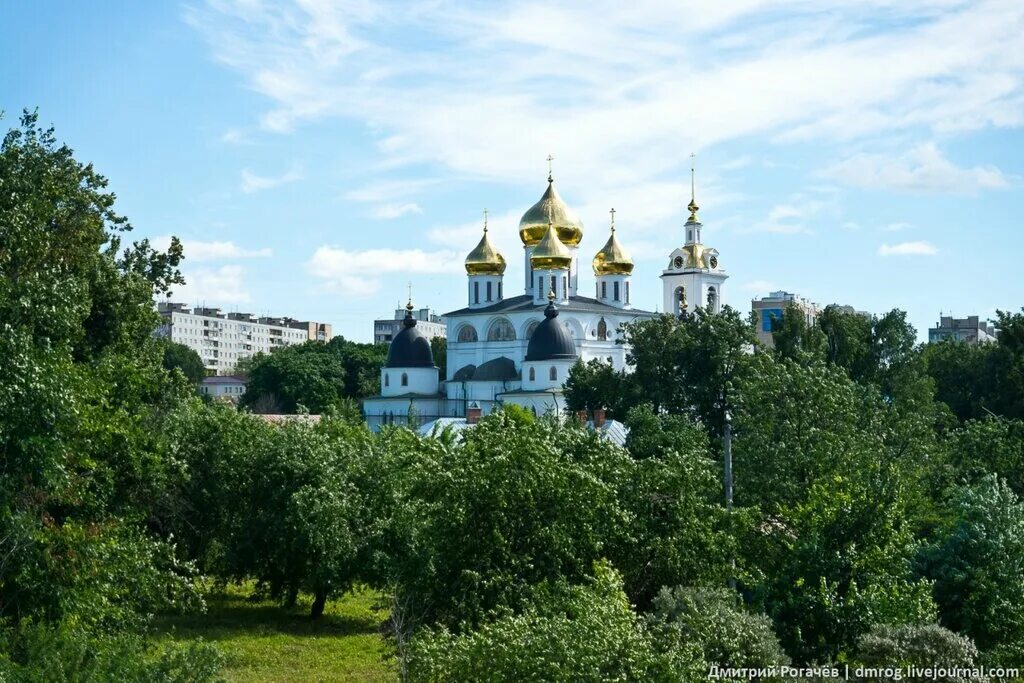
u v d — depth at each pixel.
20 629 26.61
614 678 25.14
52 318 33.19
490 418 35.84
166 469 44.84
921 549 39.41
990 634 37.50
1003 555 38.00
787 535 39.22
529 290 153.50
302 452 50.19
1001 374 111.06
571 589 30.52
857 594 34.16
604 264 155.38
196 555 52.22
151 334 62.91
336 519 46.66
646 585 36.34
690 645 27.69
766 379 57.25
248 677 39.31
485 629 26.81
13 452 29.45
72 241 47.22
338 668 40.84
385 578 43.25
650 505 36.97
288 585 52.12
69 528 30.14
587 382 97.00
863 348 121.25
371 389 188.12
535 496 33.50
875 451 55.28
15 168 41.03
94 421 36.38
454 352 148.12
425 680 26.42
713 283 159.00
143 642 31.52
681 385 89.31
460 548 33.03
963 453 65.44
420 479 34.75
